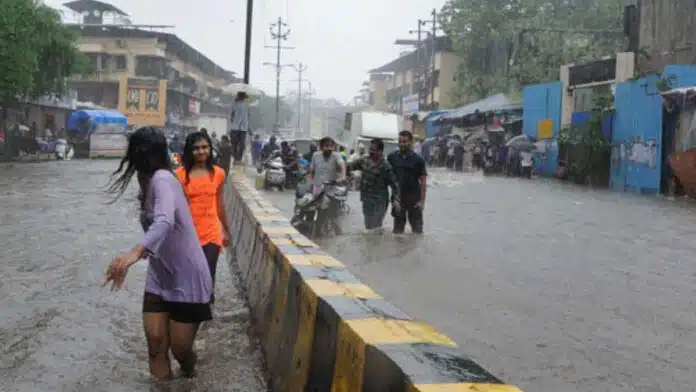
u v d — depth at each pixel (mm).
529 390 4438
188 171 6035
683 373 4785
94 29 64062
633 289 7391
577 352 5230
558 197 19969
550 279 7887
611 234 11656
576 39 42375
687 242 10797
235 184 14102
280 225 7137
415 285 7551
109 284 7676
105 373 4859
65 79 40719
